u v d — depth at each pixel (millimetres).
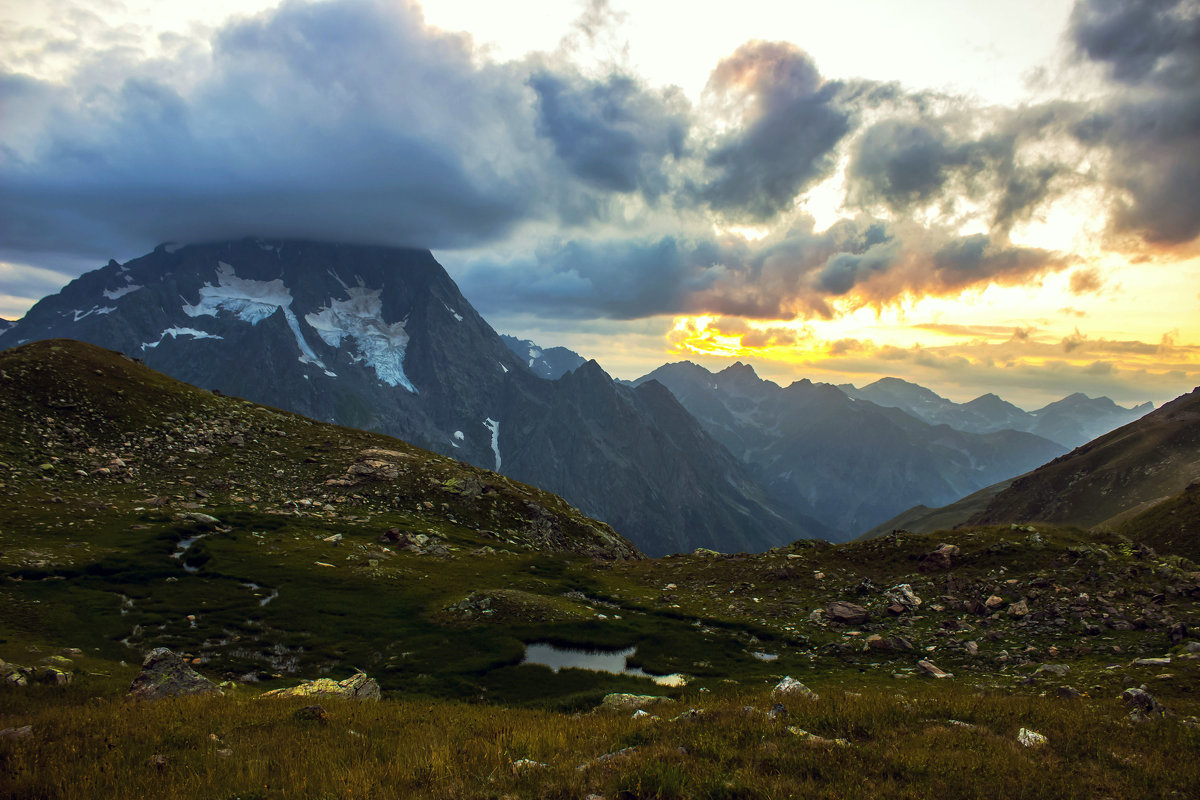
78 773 13938
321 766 14914
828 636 45250
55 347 99812
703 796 12344
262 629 45312
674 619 52594
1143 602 40781
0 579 45656
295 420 115062
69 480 71250
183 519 65688
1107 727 17703
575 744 16797
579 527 104250
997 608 44500
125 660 37188
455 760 15336
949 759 14172
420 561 66312
